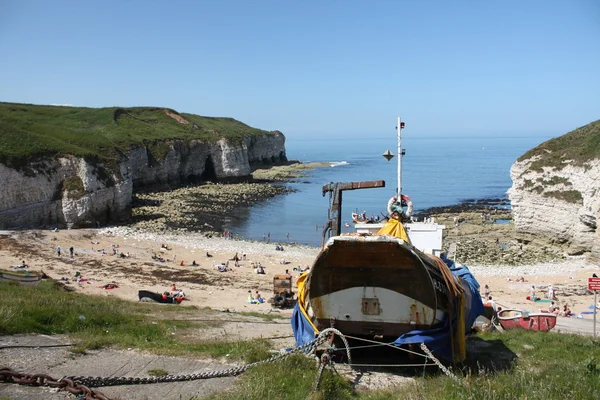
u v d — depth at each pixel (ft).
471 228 222.07
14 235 174.50
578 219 169.99
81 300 67.26
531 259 169.58
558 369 35.17
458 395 27.66
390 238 32.94
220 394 27.30
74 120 367.25
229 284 132.46
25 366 30.50
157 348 37.04
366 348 38.91
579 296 124.88
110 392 27.20
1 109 353.92
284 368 31.71
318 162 654.53
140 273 140.26
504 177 463.83
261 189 362.94
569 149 192.85
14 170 195.72
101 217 222.07
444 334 35.70
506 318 69.51
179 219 245.65
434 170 540.93
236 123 579.89
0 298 50.65
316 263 35.58
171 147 363.15
